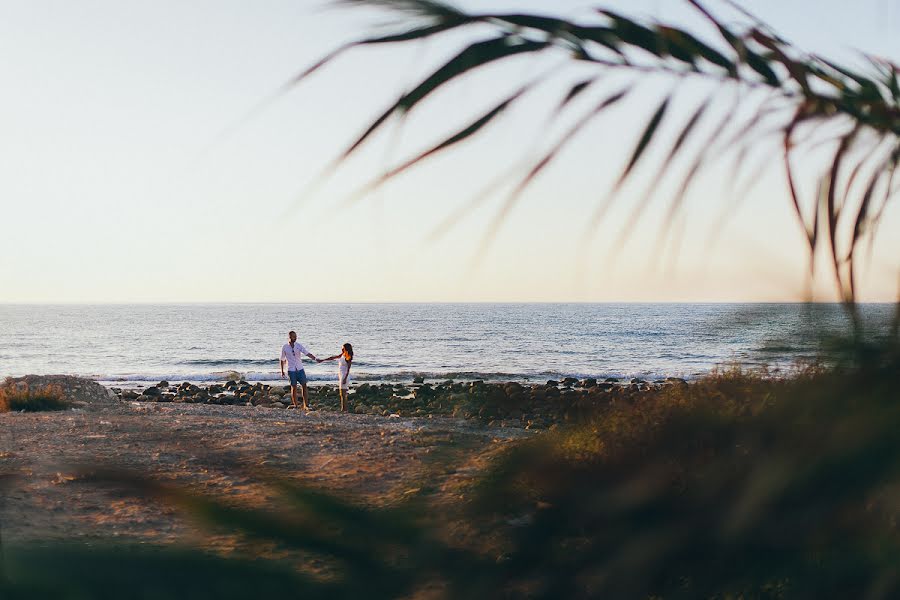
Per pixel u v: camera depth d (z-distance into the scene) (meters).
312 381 45.62
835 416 0.54
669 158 0.57
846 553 0.52
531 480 0.58
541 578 0.55
